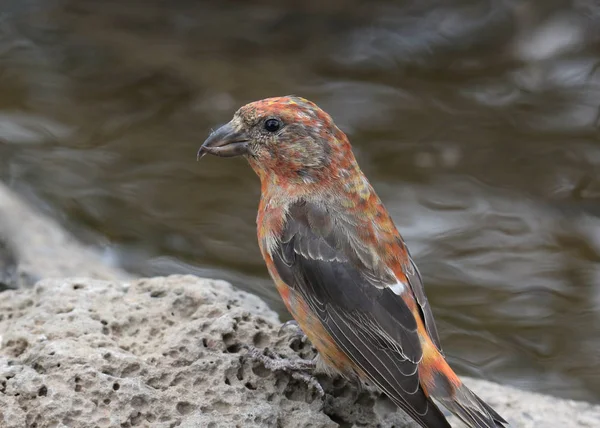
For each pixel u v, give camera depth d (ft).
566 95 57.47
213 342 26.37
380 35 62.03
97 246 43.68
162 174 49.70
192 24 63.41
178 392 24.90
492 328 40.93
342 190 27.43
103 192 47.67
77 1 65.00
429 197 49.06
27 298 29.81
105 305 28.37
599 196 49.24
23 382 24.43
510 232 46.57
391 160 51.88
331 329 25.86
